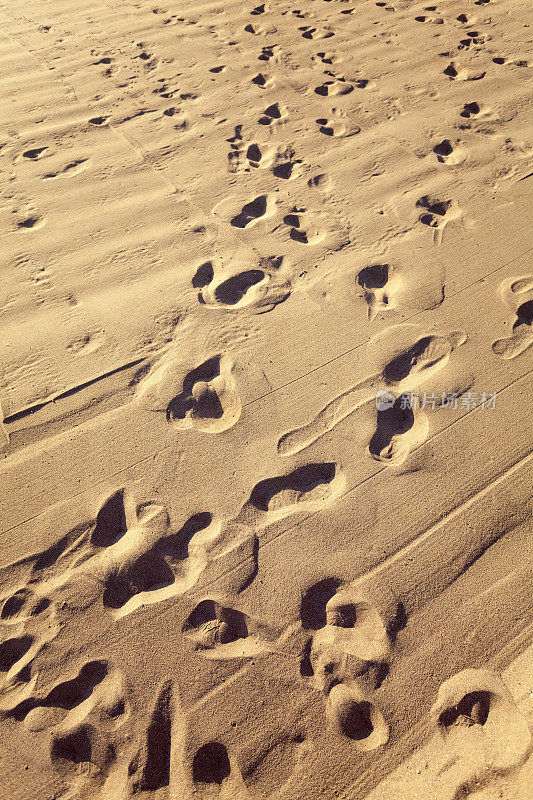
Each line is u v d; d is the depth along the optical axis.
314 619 1.51
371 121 3.45
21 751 1.35
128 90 3.94
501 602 1.52
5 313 2.38
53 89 4.02
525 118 3.36
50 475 1.84
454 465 1.81
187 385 2.07
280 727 1.35
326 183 2.98
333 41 4.43
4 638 1.51
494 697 1.37
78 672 1.45
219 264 2.54
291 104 3.65
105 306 2.38
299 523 1.70
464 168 3.02
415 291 2.37
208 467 1.84
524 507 1.71
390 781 1.28
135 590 1.58
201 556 1.64
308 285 2.42
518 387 2.01
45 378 2.12
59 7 5.41
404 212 2.77
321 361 2.13
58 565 1.64
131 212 2.87
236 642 1.48
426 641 1.46
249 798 1.27
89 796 1.29
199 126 3.49
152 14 5.12
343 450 1.87
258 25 4.73
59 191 3.04
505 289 2.34
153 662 1.46
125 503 1.76
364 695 1.38
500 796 1.25
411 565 1.60
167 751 1.33
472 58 4.04
